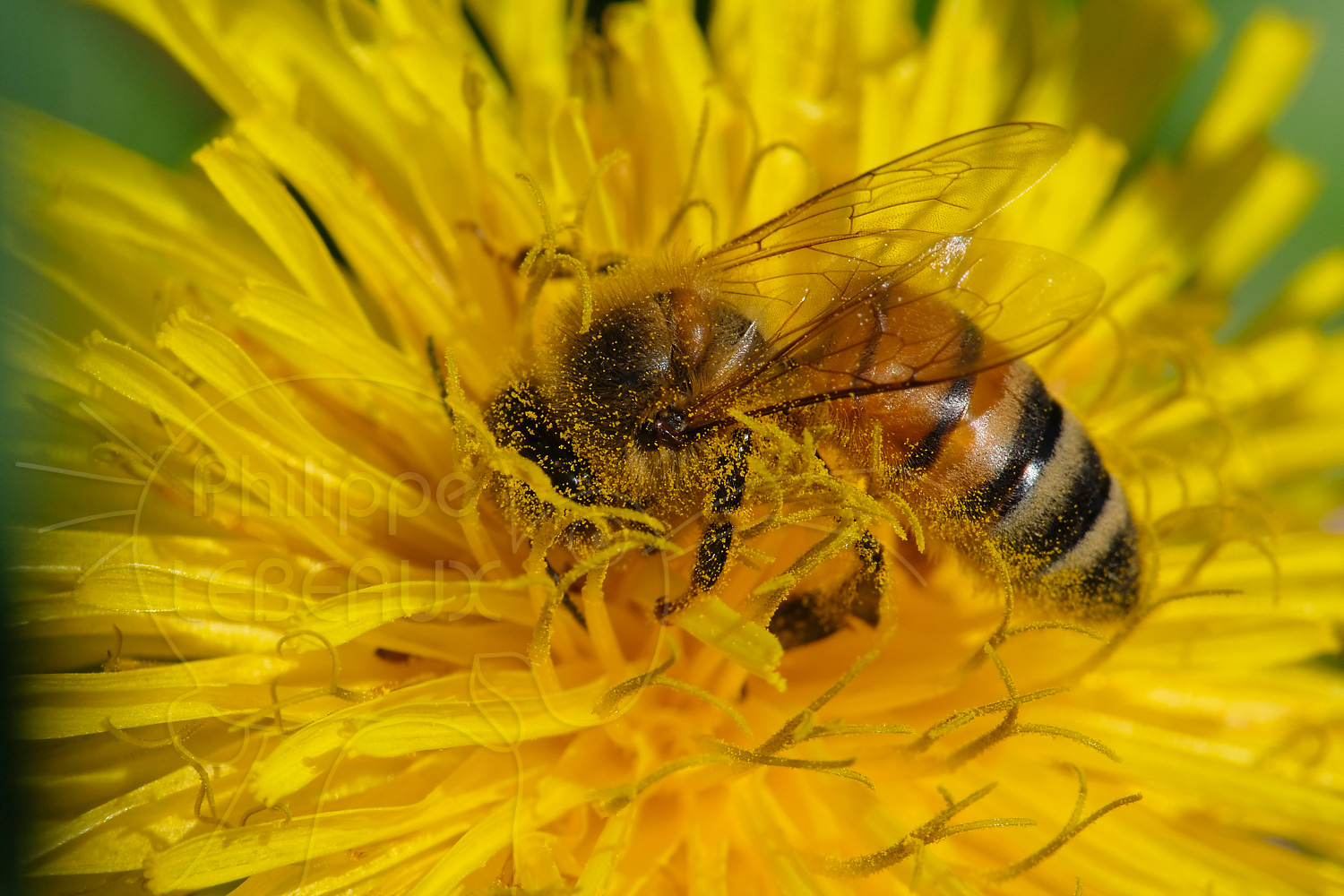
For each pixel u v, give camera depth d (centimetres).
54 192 8
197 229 8
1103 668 8
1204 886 8
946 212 8
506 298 8
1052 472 8
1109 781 8
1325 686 8
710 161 8
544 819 8
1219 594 8
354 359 8
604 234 8
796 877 8
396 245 8
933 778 8
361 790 8
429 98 8
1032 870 8
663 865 8
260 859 8
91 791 8
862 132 8
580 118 8
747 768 8
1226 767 8
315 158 8
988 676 8
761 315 8
